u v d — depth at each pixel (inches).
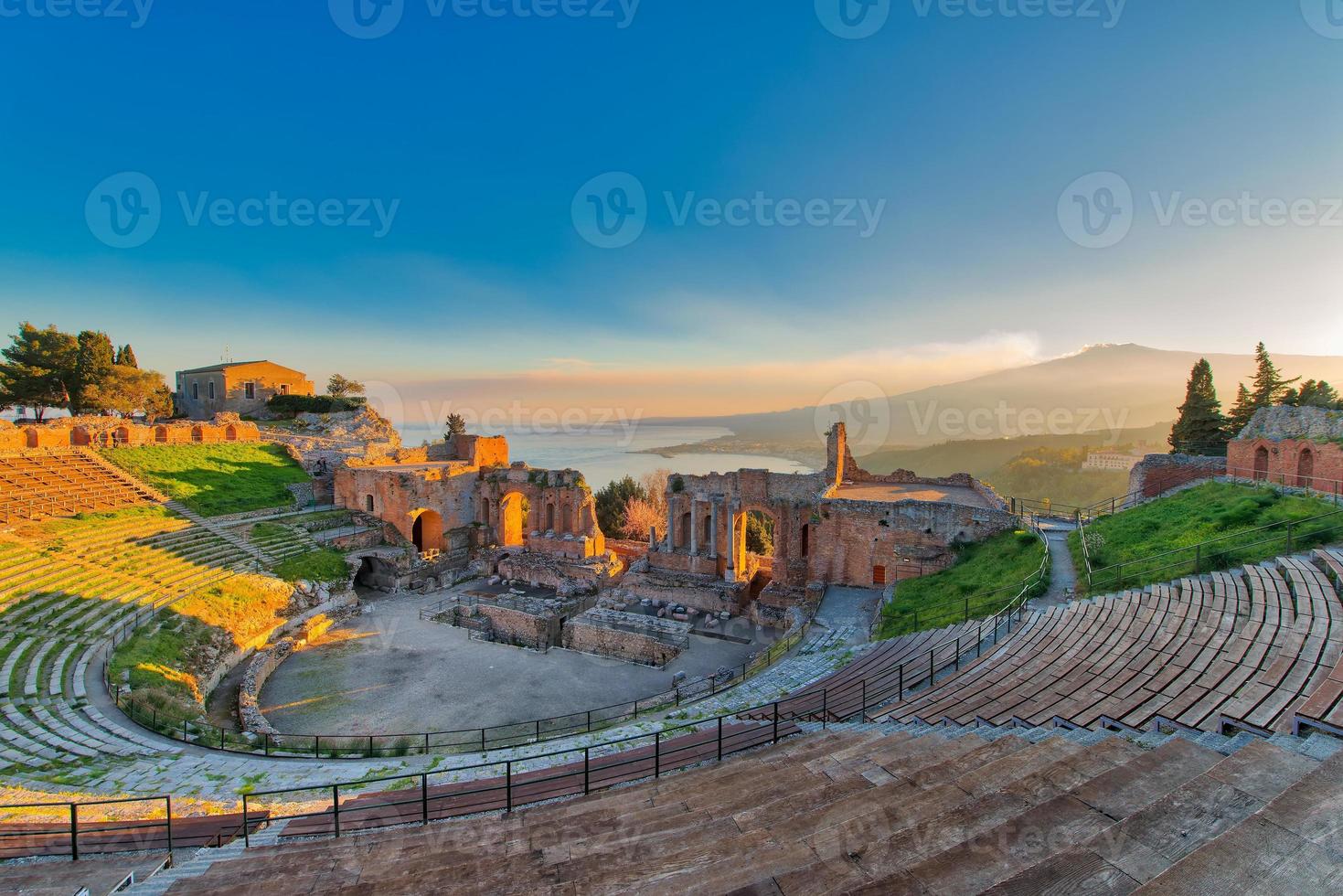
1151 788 320.2
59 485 1734.7
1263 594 659.4
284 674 1274.6
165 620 1244.5
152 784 678.5
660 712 930.1
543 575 1921.8
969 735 472.4
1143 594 775.7
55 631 1091.9
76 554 1397.6
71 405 2741.1
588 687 1203.9
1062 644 703.7
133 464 1991.9
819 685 857.5
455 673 1277.1
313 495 2207.2
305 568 1699.1
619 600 1637.6
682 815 398.6
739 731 649.0
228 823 498.0
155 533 1636.3
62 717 855.7
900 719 599.2
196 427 2363.4
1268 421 1306.6
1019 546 1222.3
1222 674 522.0
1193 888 213.8
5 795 606.5
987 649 785.6
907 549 1425.9
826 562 1513.3
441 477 2101.4
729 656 1333.7
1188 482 1366.9
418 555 1978.3
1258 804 282.4
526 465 2260.1
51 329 2691.9
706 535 1823.3
